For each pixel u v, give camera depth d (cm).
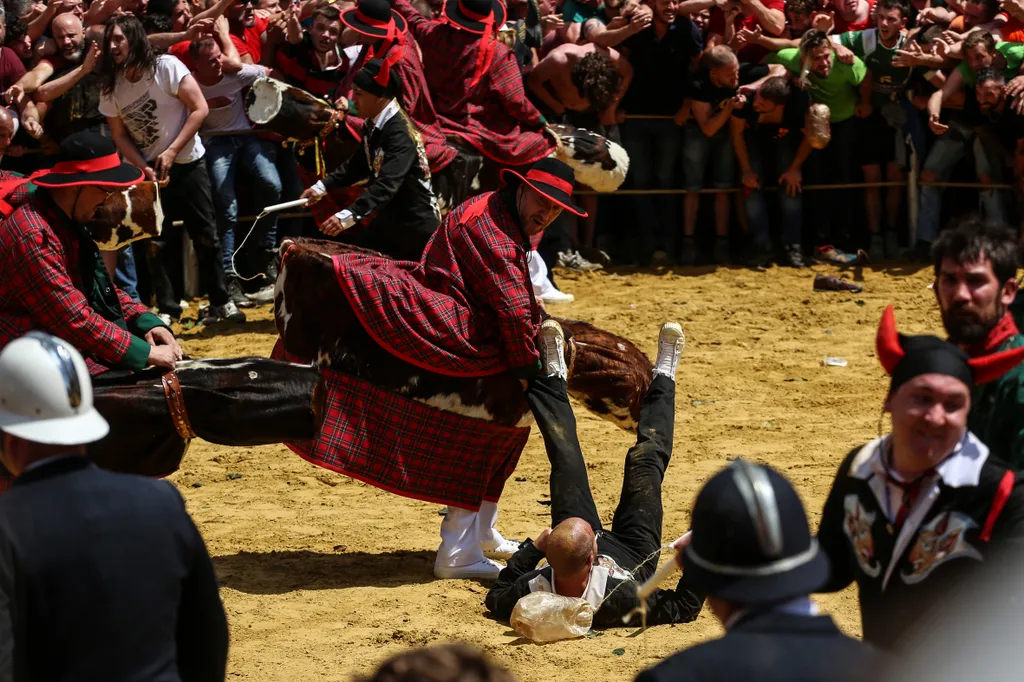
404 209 2077
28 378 719
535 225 1339
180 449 1221
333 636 1226
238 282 2689
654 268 3117
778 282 2980
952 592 723
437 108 2353
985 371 734
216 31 2536
